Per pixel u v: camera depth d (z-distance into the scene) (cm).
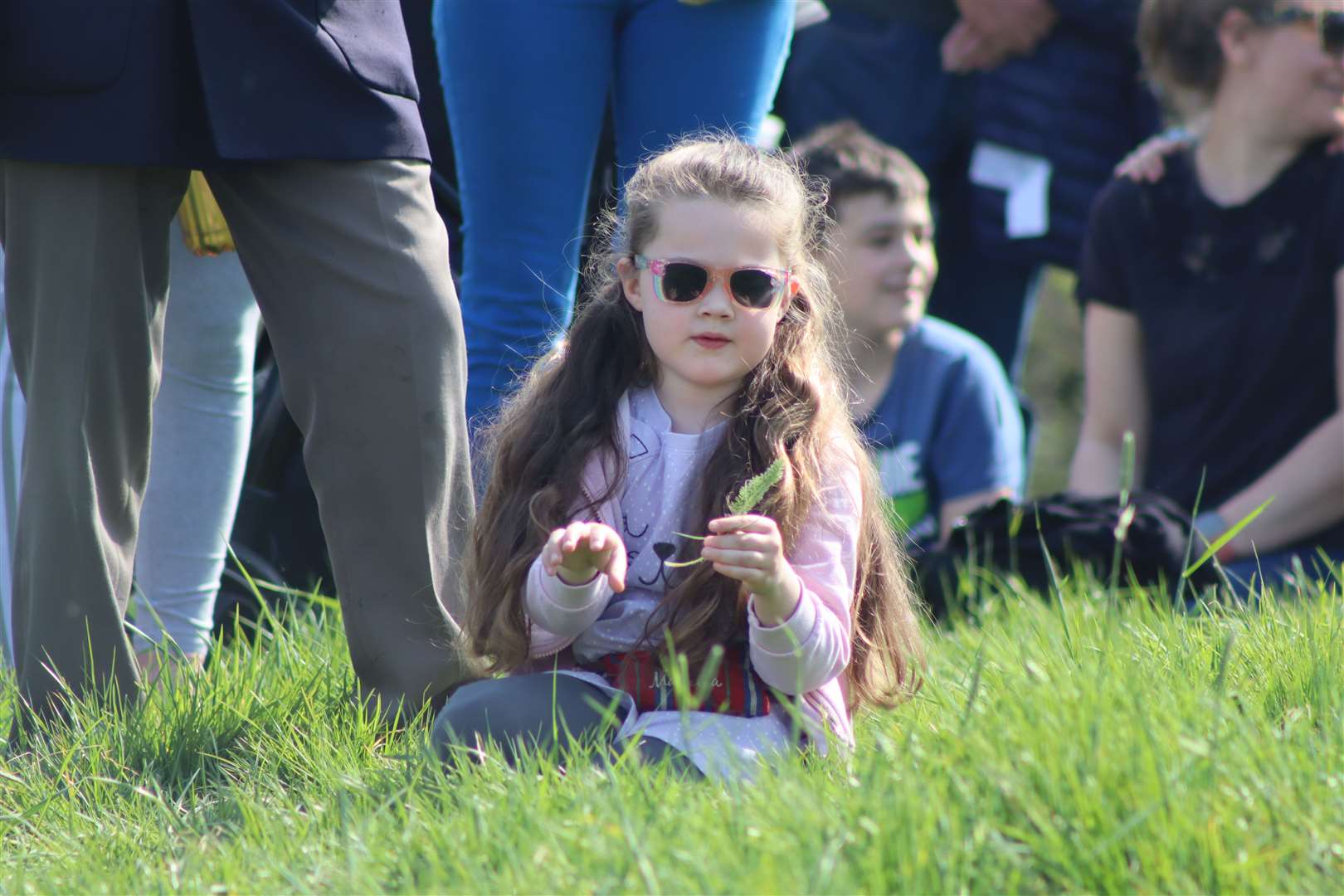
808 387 830
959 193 2052
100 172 870
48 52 845
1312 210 1555
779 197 830
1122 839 586
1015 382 2061
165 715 884
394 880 633
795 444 812
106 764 841
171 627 1084
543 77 1084
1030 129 1930
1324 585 1173
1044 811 603
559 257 1127
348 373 891
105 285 881
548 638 824
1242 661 877
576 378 845
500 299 1121
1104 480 1669
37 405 886
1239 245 1584
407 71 905
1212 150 1602
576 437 828
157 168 902
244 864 678
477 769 735
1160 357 1633
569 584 777
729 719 783
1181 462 1628
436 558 918
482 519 851
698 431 835
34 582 888
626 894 571
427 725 912
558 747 747
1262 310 1578
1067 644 894
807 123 2045
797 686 734
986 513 1392
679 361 816
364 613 913
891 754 690
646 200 831
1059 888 584
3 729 925
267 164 881
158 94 856
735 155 843
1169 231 1620
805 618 760
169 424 1078
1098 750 621
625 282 845
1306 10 1525
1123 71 1909
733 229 811
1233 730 674
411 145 901
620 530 827
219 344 1069
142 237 909
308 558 1262
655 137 1112
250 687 955
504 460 845
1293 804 615
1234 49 1564
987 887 572
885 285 1617
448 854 632
